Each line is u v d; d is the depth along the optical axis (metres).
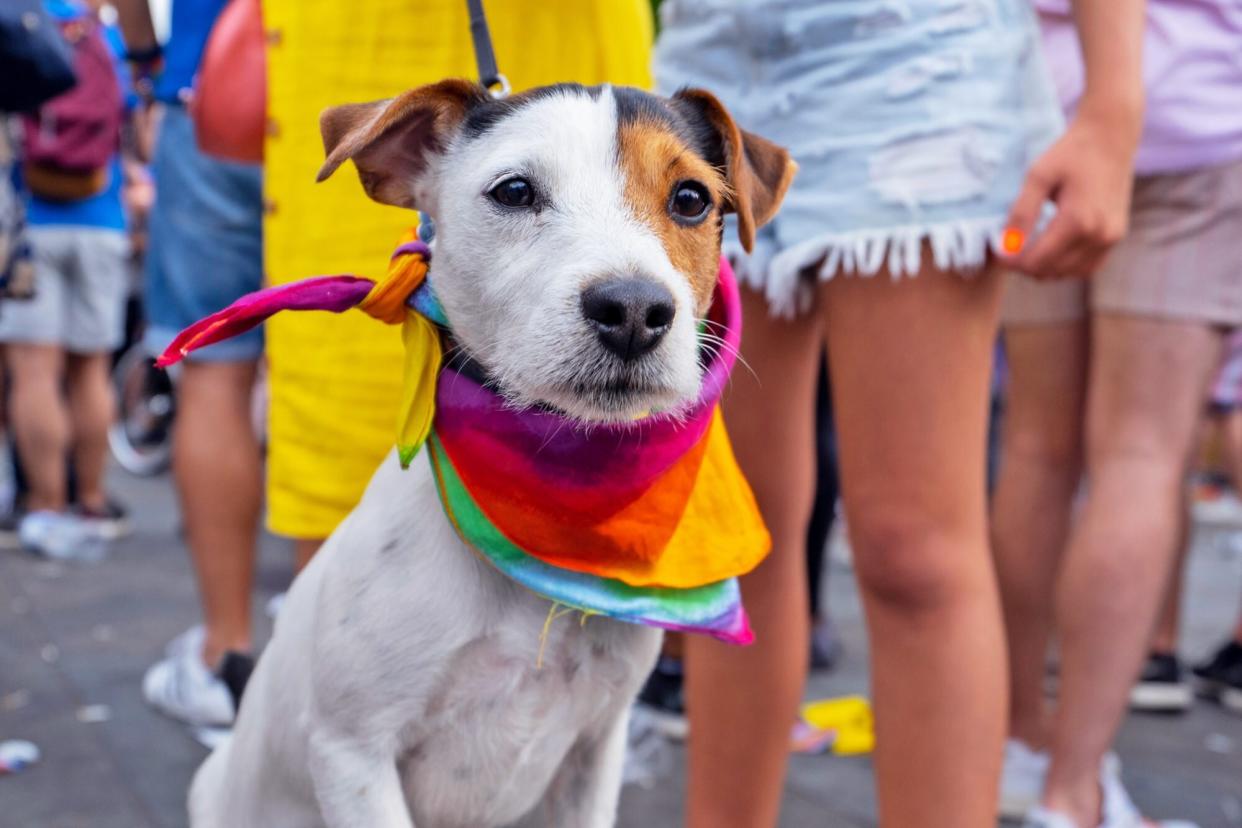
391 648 1.72
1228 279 2.90
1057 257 2.02
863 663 4.61
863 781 3.33
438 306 1.77
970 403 2.12
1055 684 4.29
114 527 6.54
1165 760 3.66
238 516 3.51
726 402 2.39
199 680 3.48
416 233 1.95
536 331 1.59
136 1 3.66
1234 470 5.54
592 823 1.98
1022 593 3.20
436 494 1.77
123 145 6.82
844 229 2.12
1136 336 2.92
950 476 2.11
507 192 1.71
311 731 1.78
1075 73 2.98
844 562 6.48
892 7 2.09
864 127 2.11
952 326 2.10
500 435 1.67
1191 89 2.88
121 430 9.23
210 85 2.73
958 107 2.07
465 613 1.73
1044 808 2.91
